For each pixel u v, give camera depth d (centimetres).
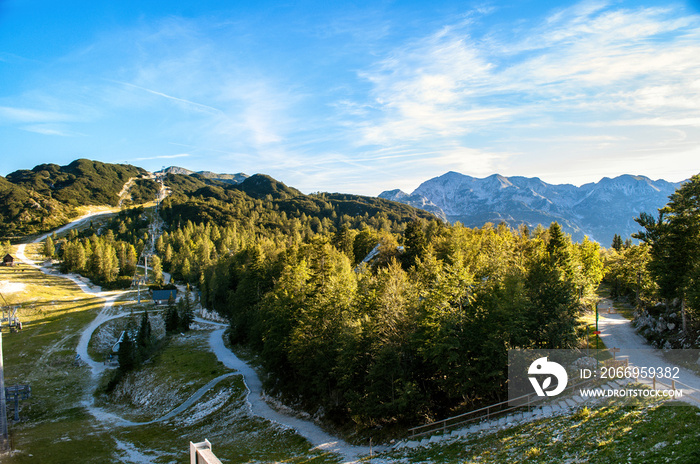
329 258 7806
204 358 7050
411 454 2850
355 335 3762
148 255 19638
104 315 11194
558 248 6347
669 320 4691
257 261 8894
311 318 4519
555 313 3650
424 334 3441
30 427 5269
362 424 3662
